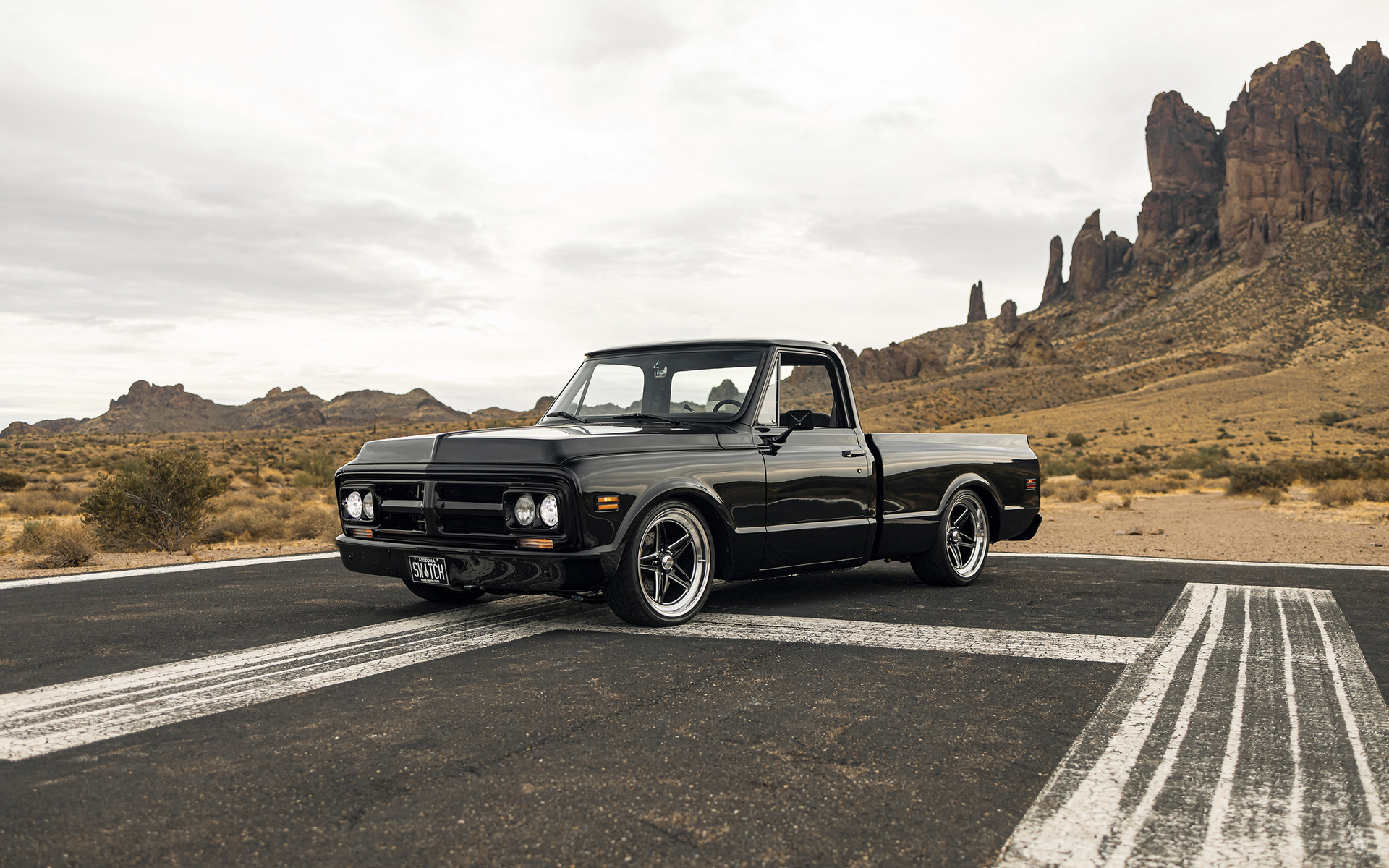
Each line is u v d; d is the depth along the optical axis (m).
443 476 5.83
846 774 3.20
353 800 2.93
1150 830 2.75
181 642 5.52
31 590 7.90
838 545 7.03
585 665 4.80
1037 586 8.01
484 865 2.48
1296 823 2.81
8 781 3.11
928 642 5.41
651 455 5.84
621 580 5.62
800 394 7.11
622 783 3.09
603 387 7.21
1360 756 3.44
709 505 6.10
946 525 7.84
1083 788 3.09
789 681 4.49
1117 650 5.23
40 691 4.36
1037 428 157.38
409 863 2.49
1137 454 101.06
